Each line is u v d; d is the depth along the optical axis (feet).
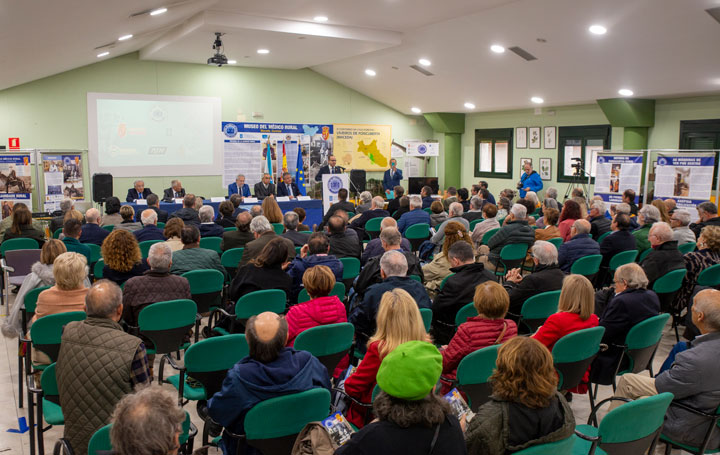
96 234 20.12
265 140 44.09
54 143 37.93
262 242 16.61
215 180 43.16
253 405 7.36
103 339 7.98
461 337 10.11
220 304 16.30
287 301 14.42
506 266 19.90
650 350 11.66
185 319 12.15
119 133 39.73
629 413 7.57
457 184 50.96
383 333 8.46
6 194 32.42
